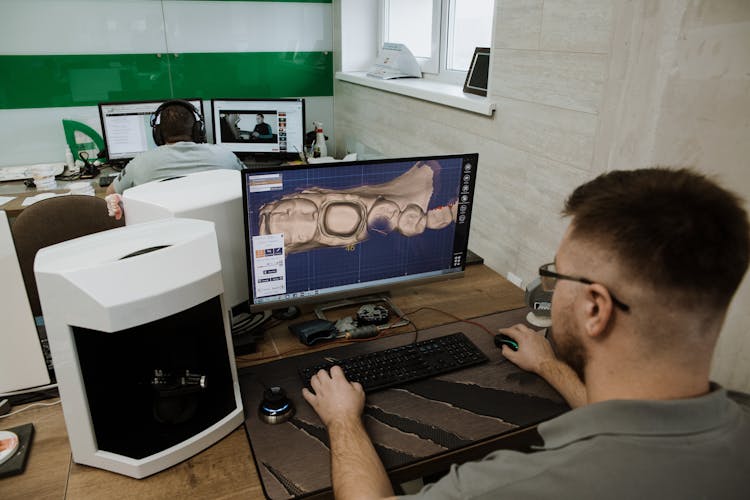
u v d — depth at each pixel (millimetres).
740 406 646
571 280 629
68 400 886
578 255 617
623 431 557
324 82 3514
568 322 649
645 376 585
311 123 3586
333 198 1268
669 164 1261
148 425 977
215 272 950
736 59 1144
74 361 861
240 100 3119
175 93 3211
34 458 952
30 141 3029
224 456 954
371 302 1495
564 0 1458
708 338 561
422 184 1349
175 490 881
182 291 892
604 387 623
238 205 1293
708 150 1208
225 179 1342
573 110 1483
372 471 829
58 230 1829
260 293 1283
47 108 2998
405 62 2801
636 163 1323
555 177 1594
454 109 2121
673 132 1244
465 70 2504
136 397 985
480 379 1152
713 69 1167
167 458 918
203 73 3227
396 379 1123
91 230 1899
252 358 1229
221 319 999
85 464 934
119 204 1254
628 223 559
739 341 1232
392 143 2760
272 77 3381
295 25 3320
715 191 565
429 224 1400
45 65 2926
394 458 923
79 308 823
